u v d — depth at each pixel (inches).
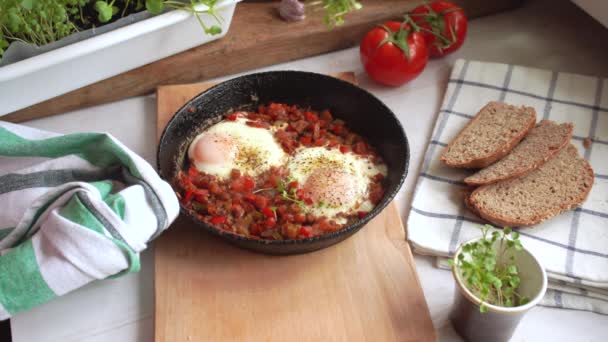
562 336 16.3
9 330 20.1
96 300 16.8
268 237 17.3
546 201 18.4
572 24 26.0
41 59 18.5
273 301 16.4
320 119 20.7
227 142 19.4
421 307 16.3
